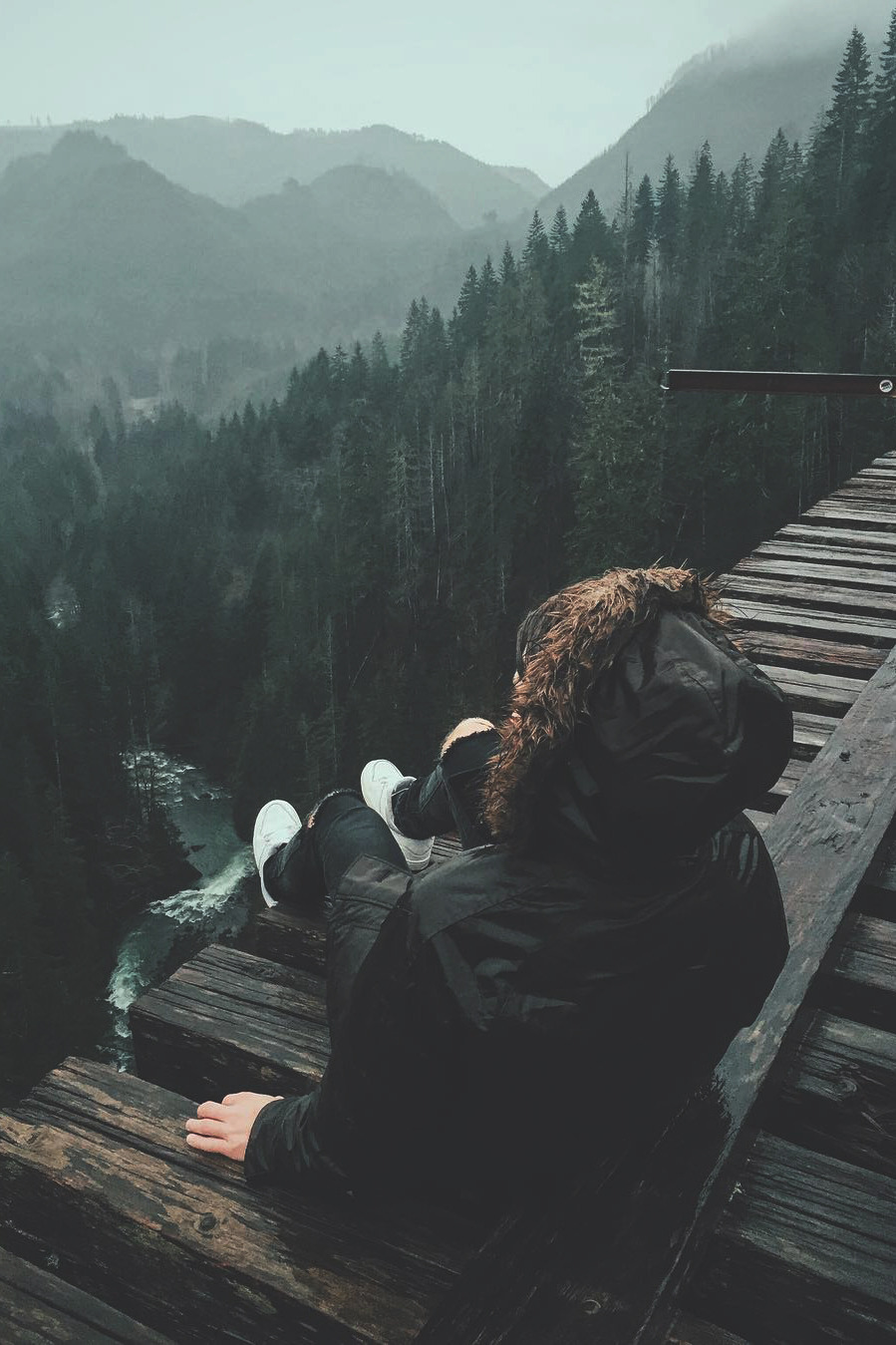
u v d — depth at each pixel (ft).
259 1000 6.75
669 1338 4.10
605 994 3.47
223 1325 4.86
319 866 6.77
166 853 211.20
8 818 201.67
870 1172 5.04
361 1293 4.66
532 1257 4.20
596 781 3.17
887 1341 4.29
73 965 155.12
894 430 207.51
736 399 217.15
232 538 429.79
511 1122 3.86
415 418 341.00
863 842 7.02
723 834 3.85
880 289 245.86
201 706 295.07
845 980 6.37
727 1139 4.66
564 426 275.59
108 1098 5.84
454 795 5.54
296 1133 4.81
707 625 3.30
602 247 364.99
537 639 3.46
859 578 14.75
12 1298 4.82
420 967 3.60
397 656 276.62
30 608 366.02
